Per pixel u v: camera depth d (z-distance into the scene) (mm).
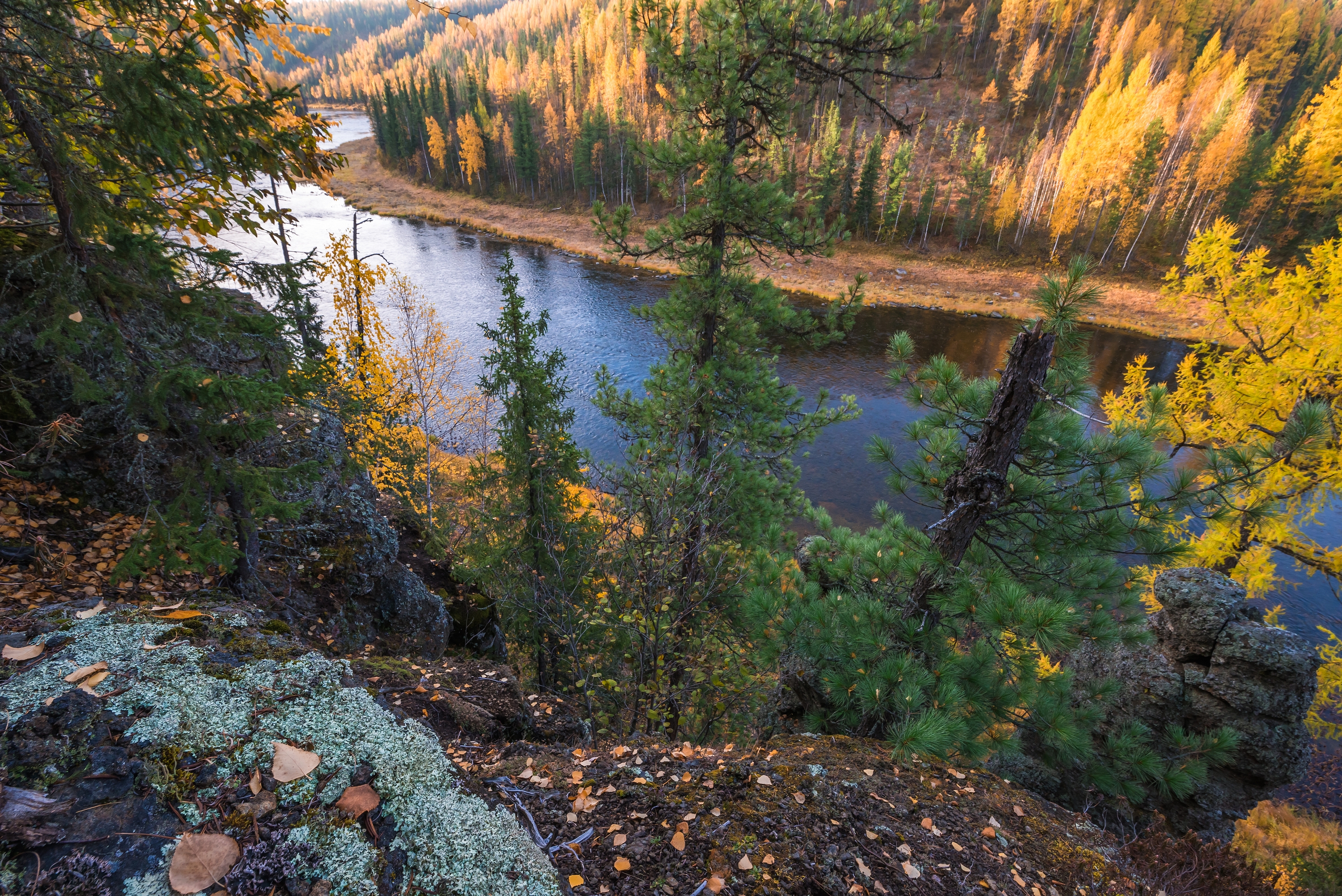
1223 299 11586
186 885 1732
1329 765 14148
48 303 3113
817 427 11102
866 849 2963
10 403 4375
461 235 69438
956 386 5273
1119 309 50562
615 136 78562
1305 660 6340
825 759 4227
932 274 59938
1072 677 4961
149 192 3404
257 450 6125
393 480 11852
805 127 74812
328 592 6504
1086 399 4684
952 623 5383
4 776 1854
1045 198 64875
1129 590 5453
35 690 2197
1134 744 5672
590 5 125438
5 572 4000
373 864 1969
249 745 2242
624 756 3404
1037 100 85938
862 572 5914
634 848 2594
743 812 2963
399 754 2418
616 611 6781
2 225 3008
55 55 2877
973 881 3016
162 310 3385
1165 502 4738
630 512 7082
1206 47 83125
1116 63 78062
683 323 10172
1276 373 10758
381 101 103000
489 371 28953
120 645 2559
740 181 8914
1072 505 4848
